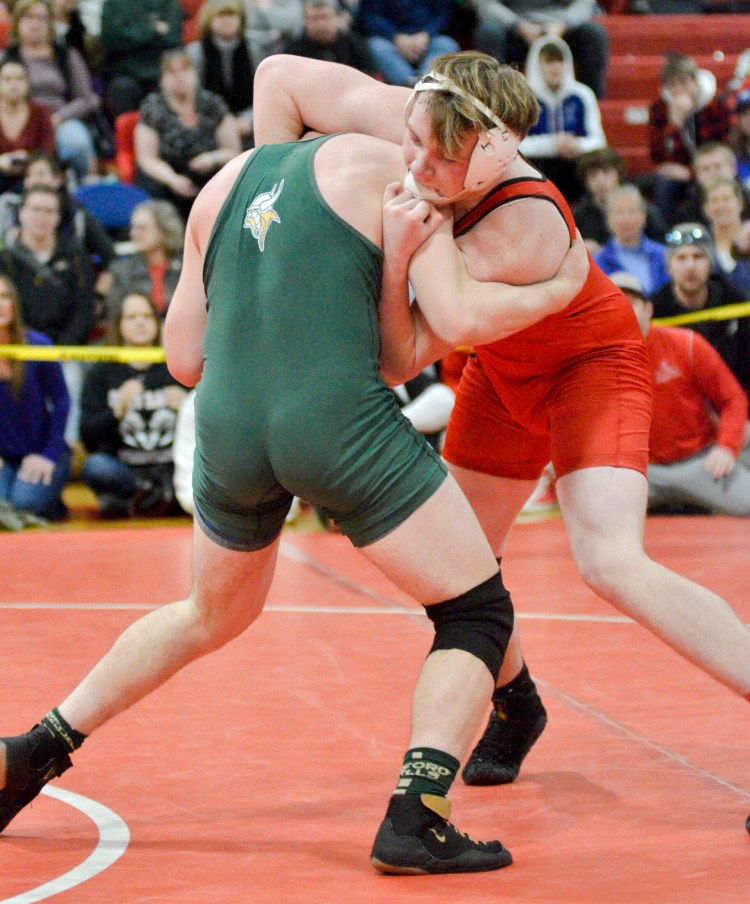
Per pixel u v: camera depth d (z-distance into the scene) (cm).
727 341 1185
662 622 396
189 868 362
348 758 469
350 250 348
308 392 346
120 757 471
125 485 1144
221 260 363
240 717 523
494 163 349
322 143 364
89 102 1469
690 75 1532
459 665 355
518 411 449
